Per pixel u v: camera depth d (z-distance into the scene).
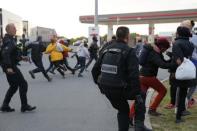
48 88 15.10
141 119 6.84
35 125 8.68
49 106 11.01
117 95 6.33
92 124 8.76
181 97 8.45
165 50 8.57
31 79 18.67
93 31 32.88
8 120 9.19
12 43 9.62
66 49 19.80
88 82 17.53
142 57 8.52
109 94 6.38
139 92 6.29
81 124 8.76
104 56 6.47
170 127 8.20
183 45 8.12
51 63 19.58
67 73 22.16
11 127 8.51
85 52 20.33
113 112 10.12
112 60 6.28
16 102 11.52
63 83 17.03
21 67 27.09
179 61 8.09
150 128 7.88
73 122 8.97
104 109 10.55
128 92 6.30
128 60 6.22
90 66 27.73
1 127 8.51
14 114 9.88
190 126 8.30
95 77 6.78
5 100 10.17
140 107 6.82
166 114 9.45
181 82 8.20
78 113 10.01
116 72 6.24
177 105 8.57
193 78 8.15
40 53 17.77
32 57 17.77
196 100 11.21
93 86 15.88
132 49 6.27
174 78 8.48
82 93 13.68
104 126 8.56
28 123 8.88
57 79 18.86
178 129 8.04
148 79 8.73
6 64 9.61
